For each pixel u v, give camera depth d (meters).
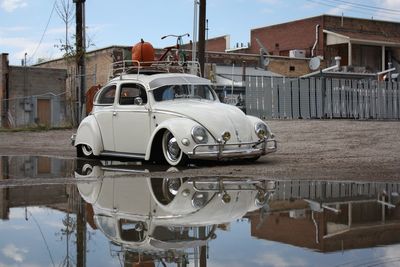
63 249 2.88
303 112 24.52
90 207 4.35
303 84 24.56
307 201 4.55
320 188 5.42
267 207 4.24
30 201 4.70
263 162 8.49
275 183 5.88
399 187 5.46
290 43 44.91
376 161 8.29
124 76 9.17
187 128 7.79
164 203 4.52
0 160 9.53
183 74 9.34
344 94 25.84
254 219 3.70
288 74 38.44
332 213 3.93
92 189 5.50
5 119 33.50
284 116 23.97
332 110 25.38
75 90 23.61
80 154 10.01
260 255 2.67
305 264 2.50
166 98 8.70
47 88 35.03
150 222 3.63
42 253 2.81
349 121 20.33
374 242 2.96
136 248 2.87
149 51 10.27
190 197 4.85
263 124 8.41
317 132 14.98
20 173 7.30
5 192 5.31
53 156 10.52
